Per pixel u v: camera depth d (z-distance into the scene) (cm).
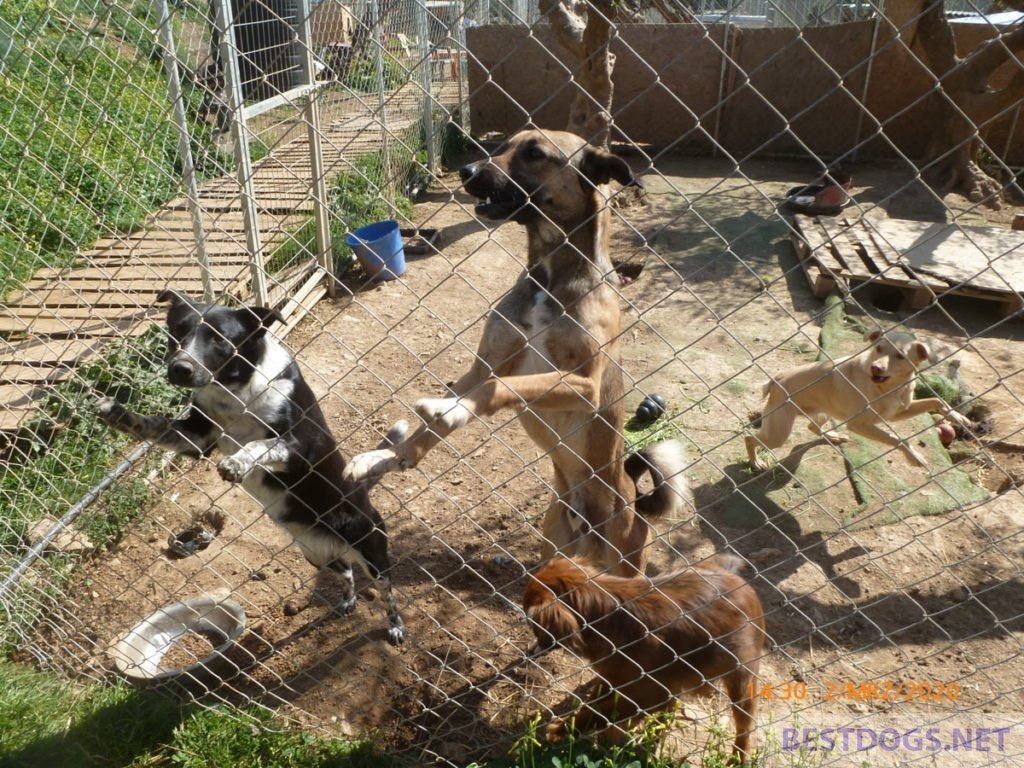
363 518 339
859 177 1116
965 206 980
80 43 457
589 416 331
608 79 763
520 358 324
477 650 347
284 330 634
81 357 500
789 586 385
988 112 974
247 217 558
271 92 645
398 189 981
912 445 490
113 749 282
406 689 312
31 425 449
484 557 412
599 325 311
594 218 313
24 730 280
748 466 484
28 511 398
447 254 861
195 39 524
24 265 559
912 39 885
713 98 1261
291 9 597
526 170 304
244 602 377
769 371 595
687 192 1059
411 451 258
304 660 343
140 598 375
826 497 453
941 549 407
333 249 729
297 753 283
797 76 1206
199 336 298
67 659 328
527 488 468
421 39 790
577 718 287
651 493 324
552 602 257
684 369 601
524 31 1278
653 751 273
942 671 329
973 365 604
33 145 573
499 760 273
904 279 679
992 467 480
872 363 401
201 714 295
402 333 669
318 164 596
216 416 319
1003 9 678
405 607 375
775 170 1190
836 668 332
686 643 257
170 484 459
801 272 782
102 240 618
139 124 533
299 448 311
